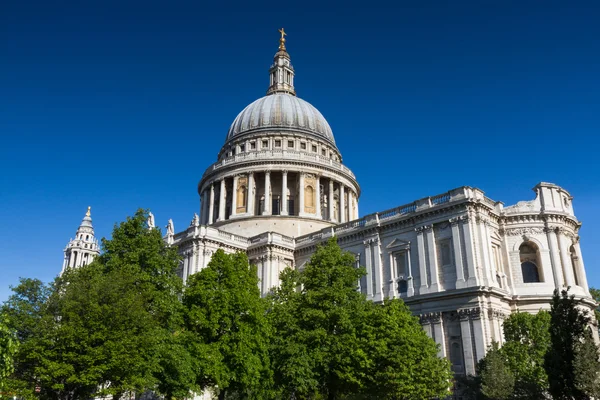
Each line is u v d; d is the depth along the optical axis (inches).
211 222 3843.5
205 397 2300.7
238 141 4151.1
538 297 2310.5
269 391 1729.8
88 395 1446.9
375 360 1664.6
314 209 3725.4
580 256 2610.7
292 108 4249.5
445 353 2176.4
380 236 2640.3
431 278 2327.8
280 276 2183.8
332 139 4411.9
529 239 2482.8
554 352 1419.8
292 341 1743.4
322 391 1809.8
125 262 1795.0
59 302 1441.9
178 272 2965.1
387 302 1902.1
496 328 2139.5
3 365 1047.6
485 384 1734.7
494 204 2551.7
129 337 1434.5
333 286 1827.0
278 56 4881.9
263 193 3786.9
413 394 1658.5
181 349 1596.9
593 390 1332.4
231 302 1748.3
